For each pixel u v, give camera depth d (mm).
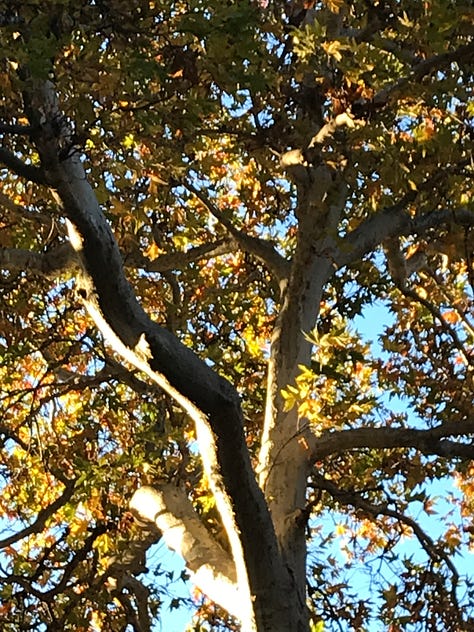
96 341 9156
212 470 5223
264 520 5332
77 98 4824
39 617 8383
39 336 9281
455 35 5914
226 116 6711
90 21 4902
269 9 6379
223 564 6117
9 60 4812
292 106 6859
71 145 4879
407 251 9922
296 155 6246
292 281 7023
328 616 7531
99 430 9453
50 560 8992
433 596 7441
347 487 8906
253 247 7676
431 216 7594
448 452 6402
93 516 9727
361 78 5324
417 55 6250
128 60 4805
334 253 7184
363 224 7414
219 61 4879
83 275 5250
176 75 4941
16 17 4773
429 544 7227
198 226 8867
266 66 6066
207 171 7730
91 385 9062
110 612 8805
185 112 5188
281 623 5438
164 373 5051
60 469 9188
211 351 9141
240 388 9930
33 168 4992
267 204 9773
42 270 7031
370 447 6559
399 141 5707
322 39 5449
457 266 10008
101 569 9438
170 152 6141
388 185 5770
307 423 6602
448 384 9109
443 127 5785
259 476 6516
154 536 7906
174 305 9148
